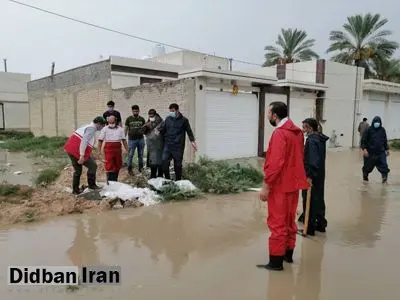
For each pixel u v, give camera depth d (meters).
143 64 17.55
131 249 4.89
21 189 7.51
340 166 13.34
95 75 17.77
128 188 7.77
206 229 5.77
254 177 9.57
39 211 6.39
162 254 4.72
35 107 25.48
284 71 21.33
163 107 13.67
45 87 23.52
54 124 22.77
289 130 4.18
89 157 7.38
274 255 4.22
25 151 18.23
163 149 8.48
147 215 6.52
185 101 12.77
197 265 4.38
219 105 13.63
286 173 4.12
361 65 32.72
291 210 4.32
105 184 8.02
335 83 20.14
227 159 14.04
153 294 3.67
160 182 8.05
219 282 3.93
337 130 20.66
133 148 9.38
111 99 16.58
